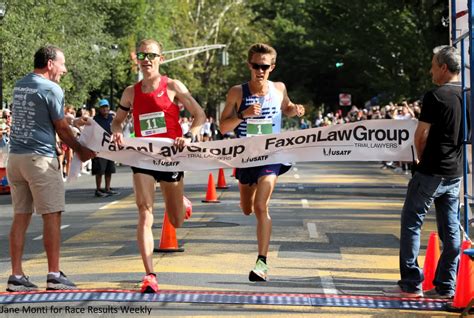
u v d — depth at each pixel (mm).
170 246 11109
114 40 45781
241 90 8953
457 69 8070
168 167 8742
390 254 11047
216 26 75875
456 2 9008
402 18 44750
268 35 76188
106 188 20172
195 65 74750
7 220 15594
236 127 9102
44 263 10523
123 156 8711
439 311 7793
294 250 11273
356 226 13797
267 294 8445
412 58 45281
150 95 8609
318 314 7668
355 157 9062
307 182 23828
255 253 10992
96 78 40250
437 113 7977
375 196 19359
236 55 76688
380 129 9016
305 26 70312
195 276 9375
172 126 8719
